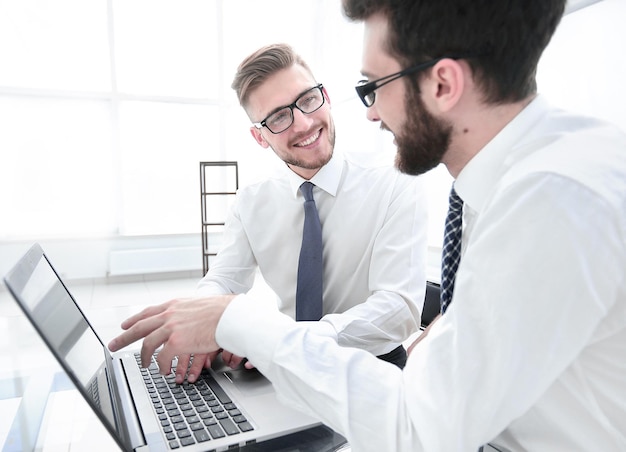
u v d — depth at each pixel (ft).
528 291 1.45
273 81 3.77
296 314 3.98
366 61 1.94
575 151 1.58
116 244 17.12
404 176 4.18
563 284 1.42
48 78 16.16
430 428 1.56
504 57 1.71
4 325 6.40
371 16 1.87
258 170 19.22
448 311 1.71
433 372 1.63
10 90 15.64
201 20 17.89
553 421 1.75
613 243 1.43
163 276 17.69
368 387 1.80
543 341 1.46
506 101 1.80
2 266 15.58
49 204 16.55
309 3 17.43
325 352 1.96
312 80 3.98
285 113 3.83
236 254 4.64
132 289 15.93
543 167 1.53
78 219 16.99
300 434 2.15
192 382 2.69
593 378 1.66
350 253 4.23
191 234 18.10
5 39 15.44
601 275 1.43
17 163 16.03
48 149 16.35
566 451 1.77
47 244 16.28
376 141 13.75
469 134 1.89
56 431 2.68
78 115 16.69
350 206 4.24
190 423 2.18
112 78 16.84
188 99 18.04
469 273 1.60
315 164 4.00
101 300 14.26
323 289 4.30
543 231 1.44
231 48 18.52
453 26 1.68
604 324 1.57
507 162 1.78
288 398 2.03
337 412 1.79
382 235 4.02
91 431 2.69
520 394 1.50
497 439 2.01
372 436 1.71
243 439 2.03
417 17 1.71
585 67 7.55
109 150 17.20
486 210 1.69
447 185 11.68
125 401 2.42
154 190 18.04
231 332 2.23
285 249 4.48
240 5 18.25
